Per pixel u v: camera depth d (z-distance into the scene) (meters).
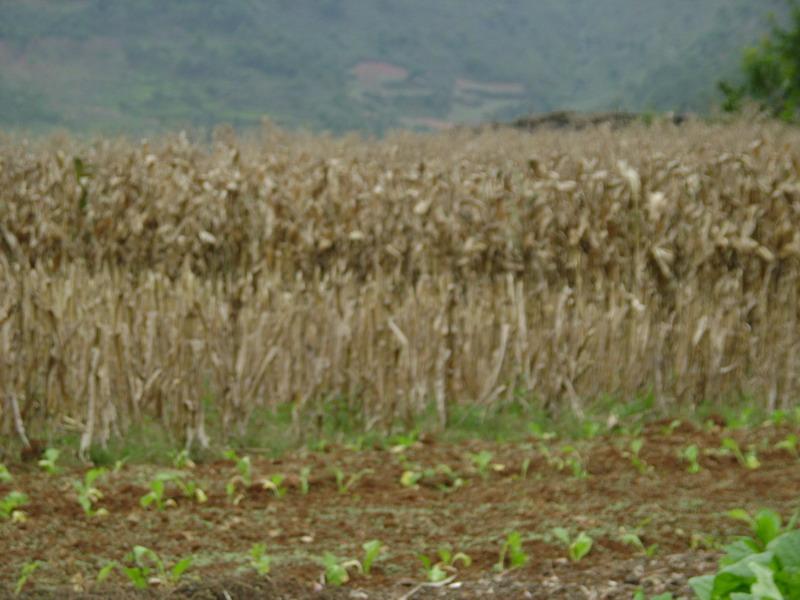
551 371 21.08
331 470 17.42
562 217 22.22
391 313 20.61
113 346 18.77
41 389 18.72
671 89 180.00
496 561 12.62
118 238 23.48
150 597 11.19
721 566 9.02
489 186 24.03
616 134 33.16
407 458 18.30
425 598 11.23
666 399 21.56
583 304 21.89
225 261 23.70
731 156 24.28
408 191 23.25
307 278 22.75
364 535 13.87
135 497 15.49
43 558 12.62
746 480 15.89
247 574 11.87
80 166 23.75
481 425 20.56
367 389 20.27
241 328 19.42
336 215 23.12
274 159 27.69
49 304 18.67
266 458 18.47
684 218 22.72
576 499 15.27
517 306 21.45
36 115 195.62
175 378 18.72
